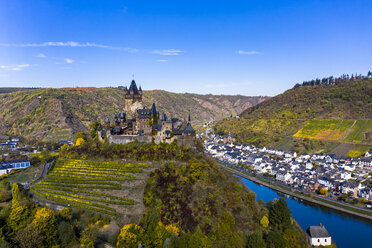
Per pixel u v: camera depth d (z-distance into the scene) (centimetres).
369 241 10644
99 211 9406
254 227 9794
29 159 16875
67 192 10700
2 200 9550
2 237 6538
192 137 13412
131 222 8794
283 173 18412
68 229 7350
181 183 10544
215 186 10669
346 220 12338
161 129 13600
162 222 9062
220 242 8150
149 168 11712
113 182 10969
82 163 12900
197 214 9450
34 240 6475
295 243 9206
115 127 14638
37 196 10619
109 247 7569
